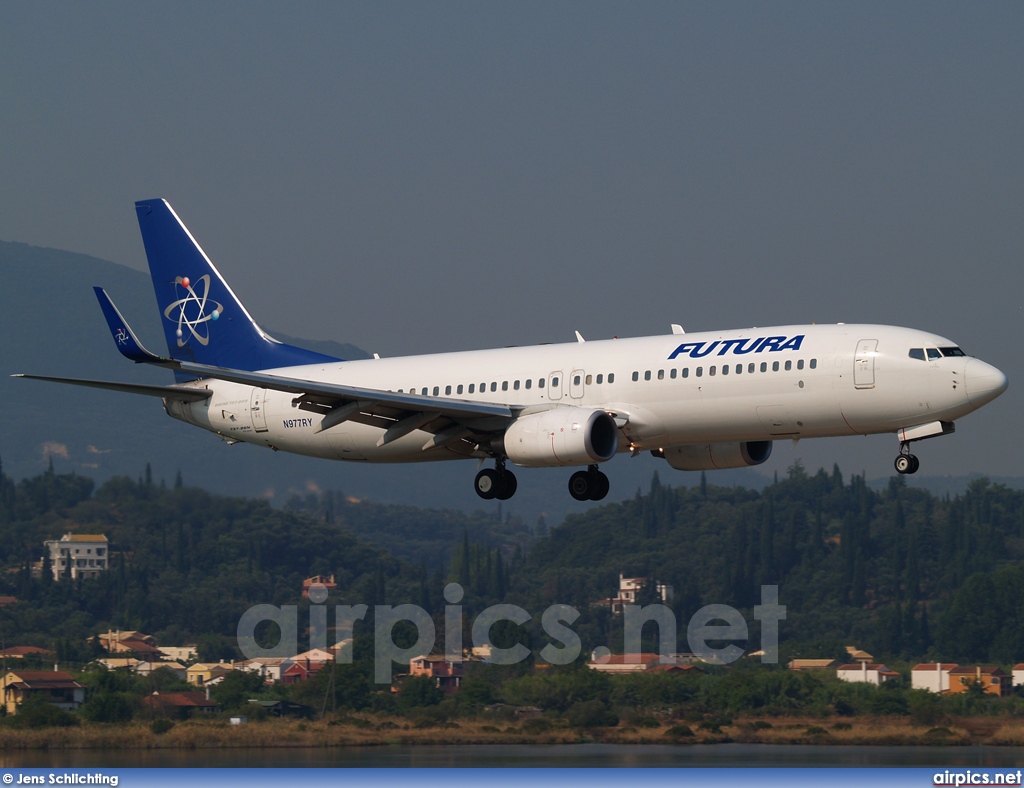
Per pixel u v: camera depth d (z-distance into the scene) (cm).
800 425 12925
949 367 12262
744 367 12975
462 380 14588
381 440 14412
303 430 15688
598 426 13438
